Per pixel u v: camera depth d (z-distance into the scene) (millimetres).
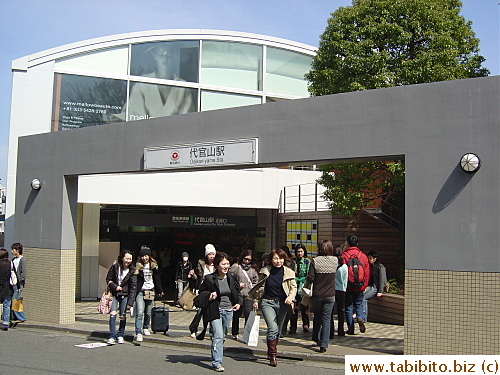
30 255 14281
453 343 8508
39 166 14352
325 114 9977
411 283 8914
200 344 10680
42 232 14086
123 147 12742
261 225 22625
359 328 12266
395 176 14984
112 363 9141
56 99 18953
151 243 22891
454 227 8664
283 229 21484
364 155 9539
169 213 21078
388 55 15570
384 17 15938
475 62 16516
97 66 19641
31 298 14117
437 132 8922
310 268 9805
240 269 11523
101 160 13094
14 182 18438
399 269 15625
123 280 11062
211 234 23922
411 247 8969
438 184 8852
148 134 12359
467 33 16562
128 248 22297
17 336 12109
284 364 9188
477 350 8328
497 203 8383
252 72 21953
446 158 8820
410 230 9008
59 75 19047
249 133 10844
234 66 21688
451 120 8820
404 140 9188
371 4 16375
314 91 16609
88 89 19391
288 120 10383
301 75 22938
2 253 13016
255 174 21094
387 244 17266
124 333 11453
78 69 19297
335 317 14797
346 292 11797
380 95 9461
